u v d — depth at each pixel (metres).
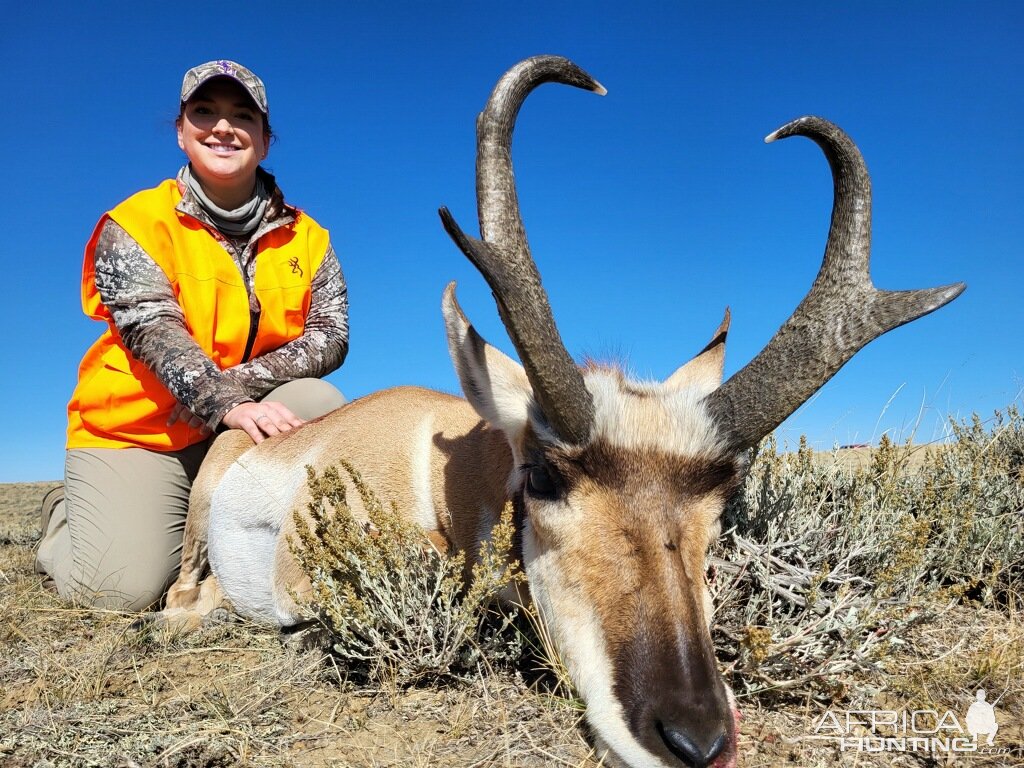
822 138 0.93
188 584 1.60
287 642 1.22
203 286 1.56
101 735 0.88
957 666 1.05
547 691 0.98
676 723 0.76
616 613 0.85
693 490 0.91
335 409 1.58
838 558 1.19
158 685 1.07
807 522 1.19
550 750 0.85
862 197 0.93
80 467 1.57
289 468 1.45
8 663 1.18
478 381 1.07
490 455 1.20
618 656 0.83
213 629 1.35
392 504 1.14
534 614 1.04
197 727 0.91
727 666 0.98
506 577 1.01
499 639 1.06
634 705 0.79
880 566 1.18
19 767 0.81
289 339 1.71
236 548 1.48
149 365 1.45
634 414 0.92
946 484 1.48
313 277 1.74
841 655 0.99
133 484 1.56
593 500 0.91
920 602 1.12
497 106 0.95
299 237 1.72
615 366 1.17
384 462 1.34
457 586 1.06
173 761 0.83
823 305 0.93
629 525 0.88
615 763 0.81
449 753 0.85
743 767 0.83
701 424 0.92
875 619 1.02
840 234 0.94
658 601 0.84
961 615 1.25
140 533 1.55
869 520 1.23
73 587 1.54
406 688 1.02
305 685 1.05
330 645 1.10
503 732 0.89
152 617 1.42
